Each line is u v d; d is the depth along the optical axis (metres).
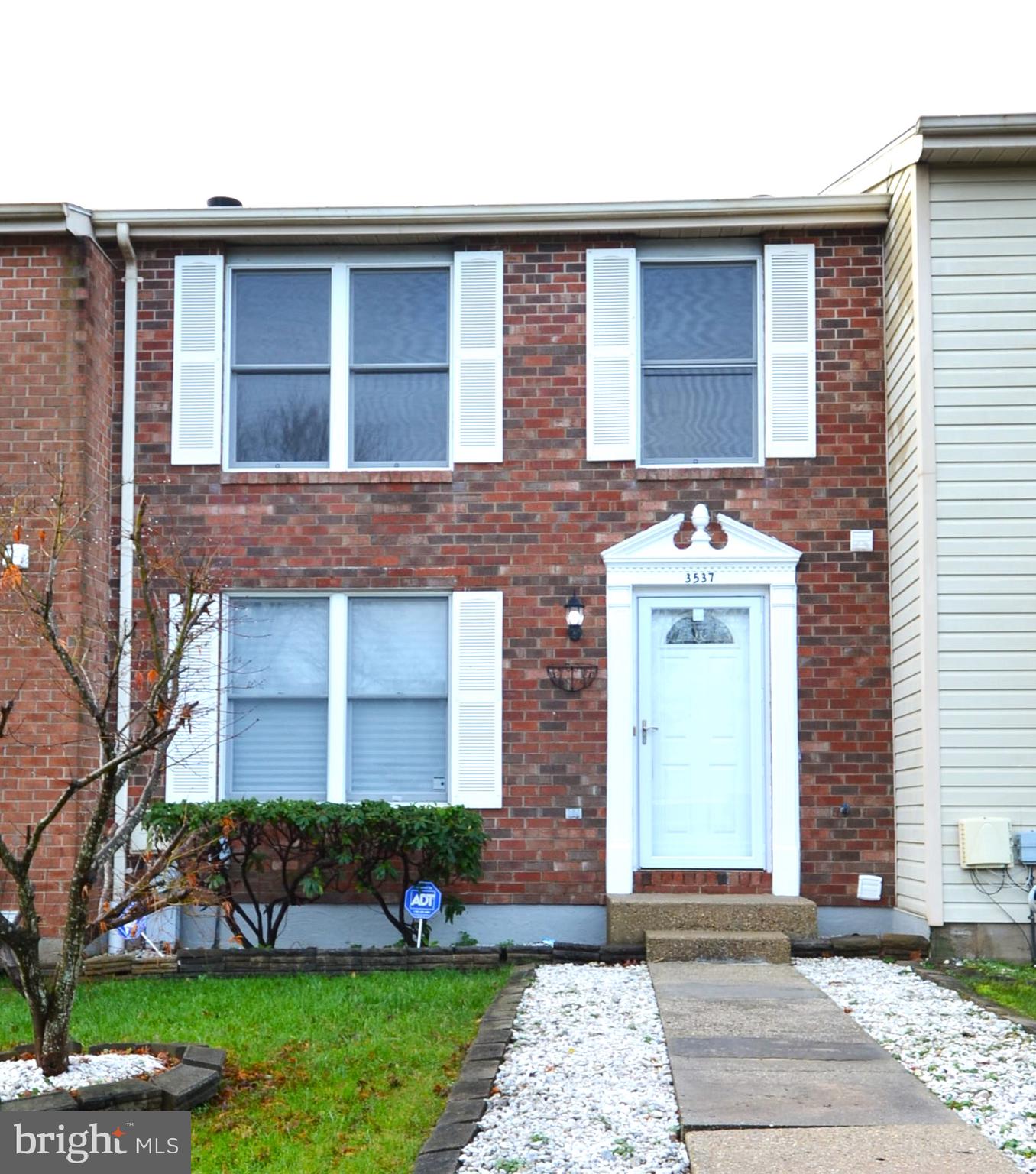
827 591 10.65
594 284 10.96
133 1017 7.77
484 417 10.91
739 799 10.63
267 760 10.88
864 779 10.48
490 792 10.59
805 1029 6.99
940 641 9.55
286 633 10.98
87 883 6.05
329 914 10.52
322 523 10.90
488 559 10.80
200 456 10.96
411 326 11.19
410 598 10.95
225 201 11.51
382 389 11.16
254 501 10.94
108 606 10.73
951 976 8.79
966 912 9.45
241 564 10.90
